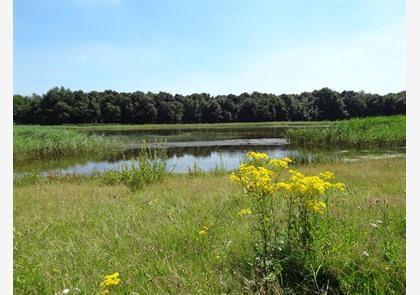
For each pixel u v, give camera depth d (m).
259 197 3.73
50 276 3.46
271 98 95.75
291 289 3.17
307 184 3.52
